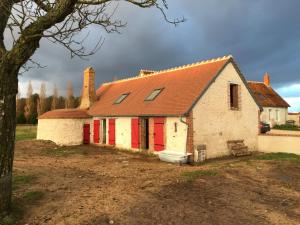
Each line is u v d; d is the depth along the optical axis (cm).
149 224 729
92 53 614
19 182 1031
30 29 623
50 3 650
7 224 668
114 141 2241
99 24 619
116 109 2239
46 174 1188
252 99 2050
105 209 796
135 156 1861
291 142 1911
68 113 2531
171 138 1742
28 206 795
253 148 2033
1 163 666
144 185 1043
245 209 880
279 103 4169
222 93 1844
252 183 1166
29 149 2122
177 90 1895
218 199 945
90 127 2580
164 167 1458
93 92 2759
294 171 1396
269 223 794
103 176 1199
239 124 1942
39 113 6950
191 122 1644
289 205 945
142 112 1919
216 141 1783
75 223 707
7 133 663
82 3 616
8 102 655
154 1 636
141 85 2388
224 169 1366
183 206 855
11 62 640
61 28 576
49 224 698
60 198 873
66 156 1841
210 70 1861
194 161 1630
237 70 1947
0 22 649
